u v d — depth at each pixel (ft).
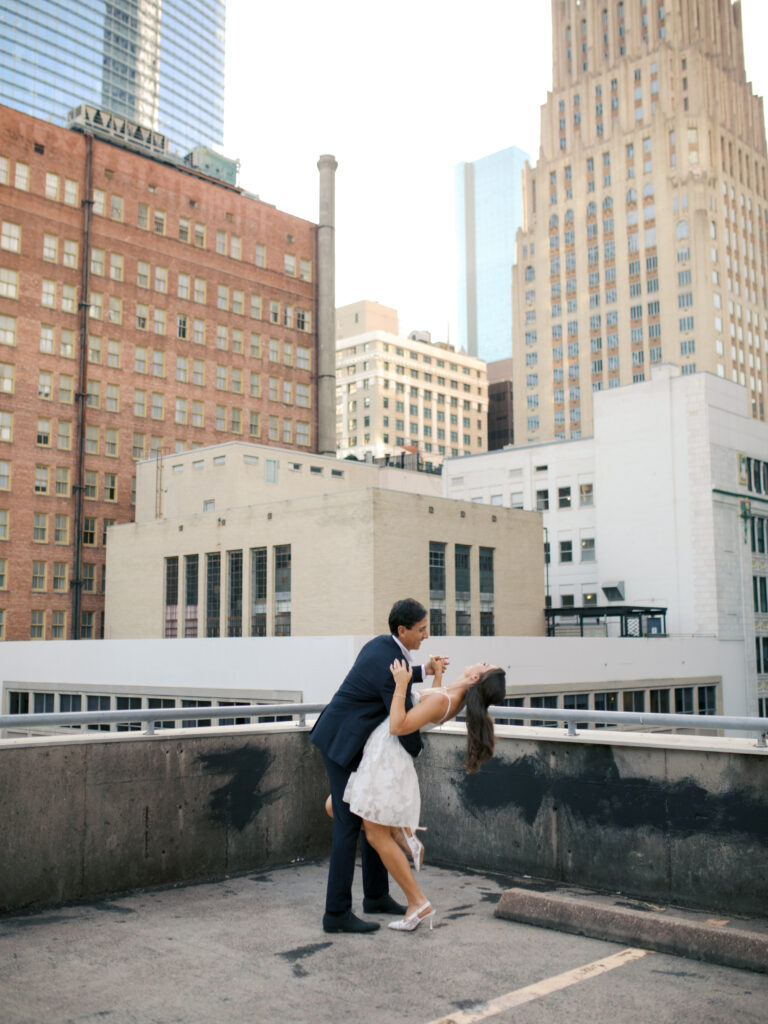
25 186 218.59
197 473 177.99
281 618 142.72
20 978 17.06
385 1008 15.51
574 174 429.79
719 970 17.29
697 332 385.09
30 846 22.02
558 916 20.06
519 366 442.09
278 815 27.02
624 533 199.72
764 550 201.57
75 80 624.18
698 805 22.03
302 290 273.95
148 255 239.91
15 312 213.66
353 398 557.74
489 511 152.46
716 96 420.36
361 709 19.88
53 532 213.87
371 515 132.57
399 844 21.15
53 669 152.87
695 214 391.24
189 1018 15.11
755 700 189.47
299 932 19.95
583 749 24.25
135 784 24.00
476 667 20.11
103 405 227.40
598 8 438.81
